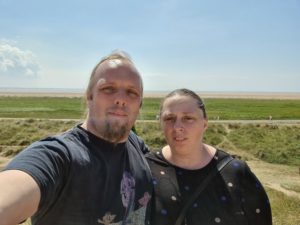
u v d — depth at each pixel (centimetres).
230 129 816
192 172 72
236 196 71
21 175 43
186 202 69
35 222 51
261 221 73
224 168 73
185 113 72
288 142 727
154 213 68
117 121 56
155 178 71
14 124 753
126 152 62
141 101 61
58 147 51
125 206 56
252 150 680
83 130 56
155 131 700
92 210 52
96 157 54
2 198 39
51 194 47
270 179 457
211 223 68
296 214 279
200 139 74
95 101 58
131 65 60
